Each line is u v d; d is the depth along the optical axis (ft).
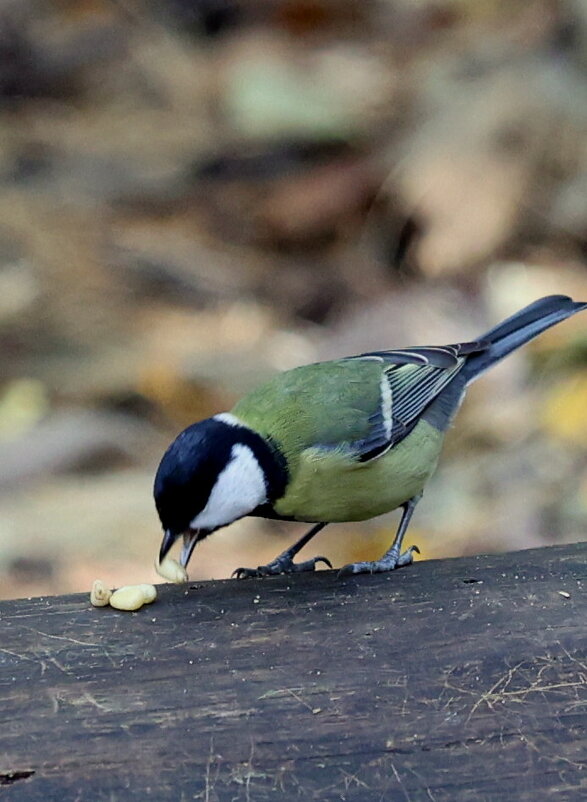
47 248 46.19
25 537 31.55
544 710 15.98
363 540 32.63
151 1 68.08
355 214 46.91
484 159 44.34
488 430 37.17
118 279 45.14
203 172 52.13
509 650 17.24
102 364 39.68
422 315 41.09
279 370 39.47
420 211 43.88
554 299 28.68
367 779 14.94
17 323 41.88
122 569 30.42
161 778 14.89
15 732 15.58
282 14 65.31
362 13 64.64
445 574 19.74
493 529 33.04
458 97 47.50
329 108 52.70
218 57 62.34
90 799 14.61
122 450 36.04
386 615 18.43
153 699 16.26
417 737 15.55
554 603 18.47
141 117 57.16
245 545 32.09
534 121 44.78
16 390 38.42
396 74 54.60
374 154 48.78
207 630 18.15
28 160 53.47
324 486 22.59
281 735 15.56
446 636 17.69
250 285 45.03
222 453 21.21
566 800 14.71
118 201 50.26
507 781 14.93
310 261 46.09
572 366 38.58
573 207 43.14
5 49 61.72
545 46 48.65
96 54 62.75
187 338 41.42
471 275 42.57
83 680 16.74
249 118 53.62
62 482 34.12
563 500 33.94
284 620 18.42
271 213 47.50
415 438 24.39
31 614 18.71
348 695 16.31
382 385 23.93
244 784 14.84
